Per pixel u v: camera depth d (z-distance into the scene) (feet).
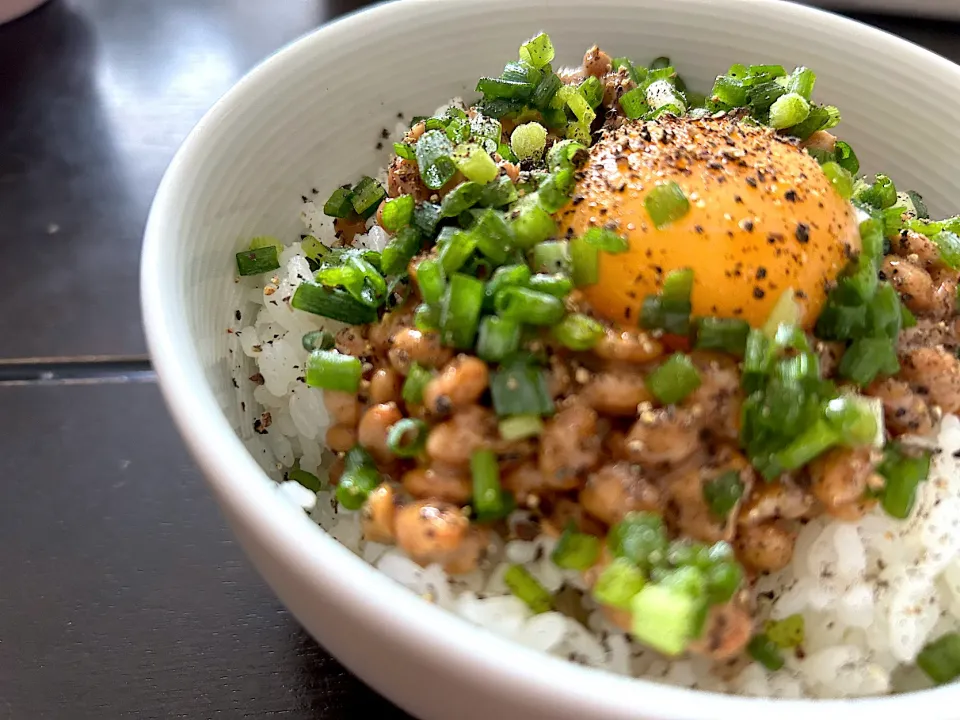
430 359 0.36
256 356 0.42
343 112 0.48
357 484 0.37
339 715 0.36
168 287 0.34
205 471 0.29
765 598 0.37
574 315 0.35
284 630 0.39
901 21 0.80
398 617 0.26
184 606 0.40
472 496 0.36
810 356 0.35
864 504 0.36
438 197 0.42
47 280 0.55
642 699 0.24
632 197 0.37
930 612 0.37
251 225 0.44
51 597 0.40
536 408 0.35
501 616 0.35
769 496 0.35
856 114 0.53
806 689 0.37
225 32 0.80
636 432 0.34
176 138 0.68
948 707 0.25
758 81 0.49
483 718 0.27
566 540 0.35
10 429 0.47
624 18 0.53
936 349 0.39
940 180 0.51
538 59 0.48
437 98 0.53
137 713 0.36
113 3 0.84
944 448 0.39
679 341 0.36
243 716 0.36
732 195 0.37
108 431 0.47
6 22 0.79
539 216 0.38
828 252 0.38
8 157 0.65
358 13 0.48
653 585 0.31
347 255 0.43
